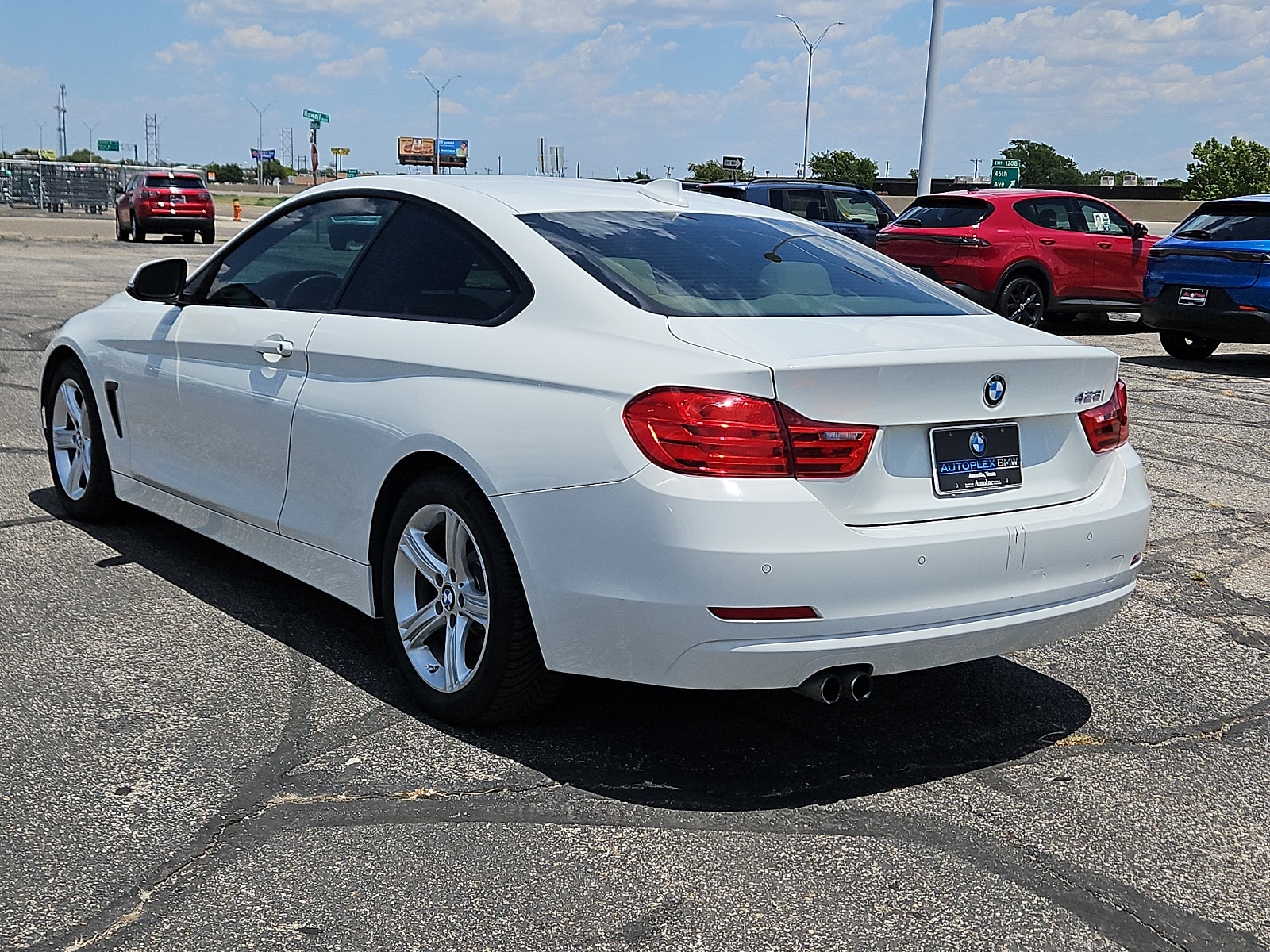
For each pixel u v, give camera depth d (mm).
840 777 3449
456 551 3613
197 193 29328
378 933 2617
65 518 5766
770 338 3246
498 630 3443
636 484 3086
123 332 5156
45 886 2754
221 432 4531
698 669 3092
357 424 3848
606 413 3174
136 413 5086
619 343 3303
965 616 3285
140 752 3422
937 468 3279
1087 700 4102
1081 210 15586
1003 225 14938
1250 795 3430
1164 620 4930
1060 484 3564
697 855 2982
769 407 3047
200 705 3756
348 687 3945
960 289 14945
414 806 3178
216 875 2820
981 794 3379
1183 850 3115
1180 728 3885
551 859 2939
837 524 3086
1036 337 3707
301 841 2984
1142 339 15523
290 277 4465
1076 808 3320
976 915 2775
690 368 3107
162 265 4887
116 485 5375
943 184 53219
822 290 3809
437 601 3727
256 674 4012
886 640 3154
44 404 5848
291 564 4293
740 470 3031
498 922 2674
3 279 17281
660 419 3078
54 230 32656
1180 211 55500
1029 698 4098
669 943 2617
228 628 4414
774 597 3021
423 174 4500
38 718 3613
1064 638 3582
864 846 3064
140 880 2791
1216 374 12078
